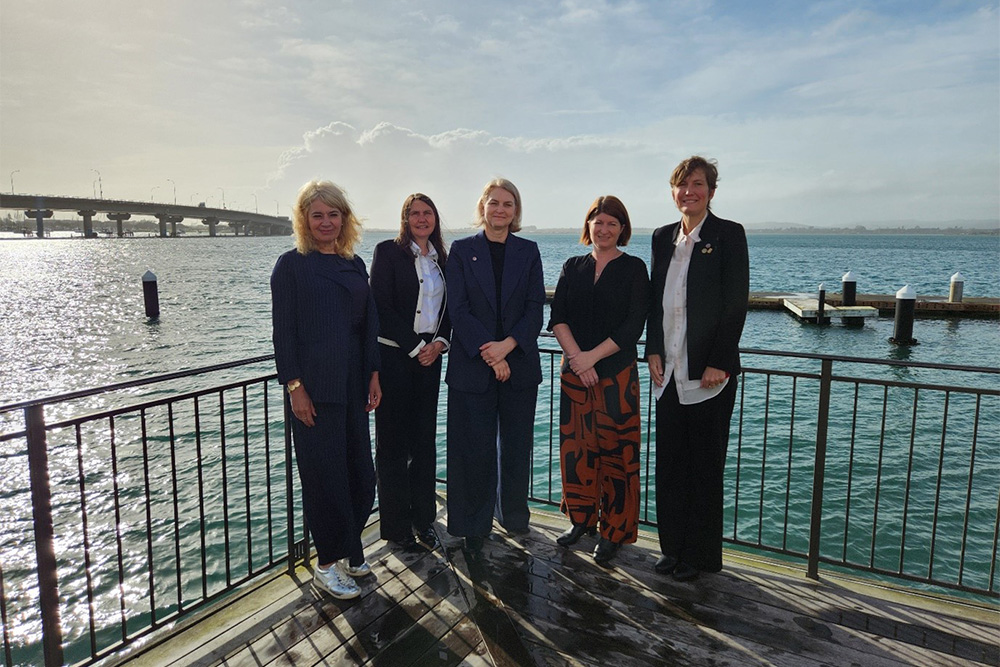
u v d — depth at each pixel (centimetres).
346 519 276
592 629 254
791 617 261
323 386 262
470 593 281
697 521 284
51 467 771
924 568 530
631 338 285
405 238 312
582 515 319
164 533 604
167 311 2181
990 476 703
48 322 1941
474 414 307
